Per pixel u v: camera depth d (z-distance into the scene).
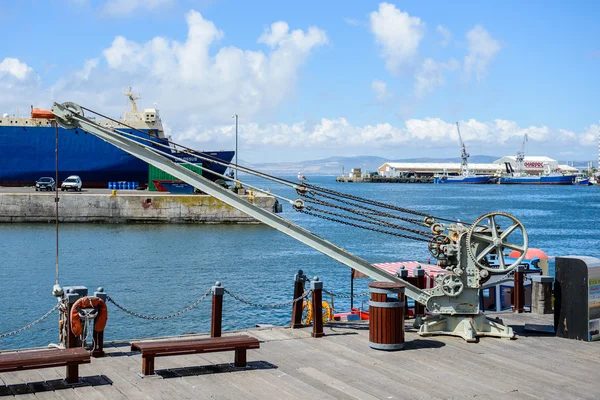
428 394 10.22
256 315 26.58
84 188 91.38
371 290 13.09
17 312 26.28
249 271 38.31
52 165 89.06
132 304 28.12
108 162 89.88
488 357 12.55
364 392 10.27
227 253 46.03
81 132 89.19
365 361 12.16
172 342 11.26
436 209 109.75
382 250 52.62
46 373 11.10
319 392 10.23
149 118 92.69
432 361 12.21
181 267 39.16
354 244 56.97
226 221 65.75
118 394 10.01
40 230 57.97
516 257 21.81
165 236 55.09
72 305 11.94
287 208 103.75
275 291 31.89
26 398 9.80
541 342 13.84
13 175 89.19
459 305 14.15
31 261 40.25
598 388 10.64
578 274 14.05
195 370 11.41
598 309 14.14
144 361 10.85
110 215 65.19
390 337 12.90
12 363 9.79
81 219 65.06
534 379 11.11
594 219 94.00
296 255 45.75
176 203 65.44
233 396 9.98
